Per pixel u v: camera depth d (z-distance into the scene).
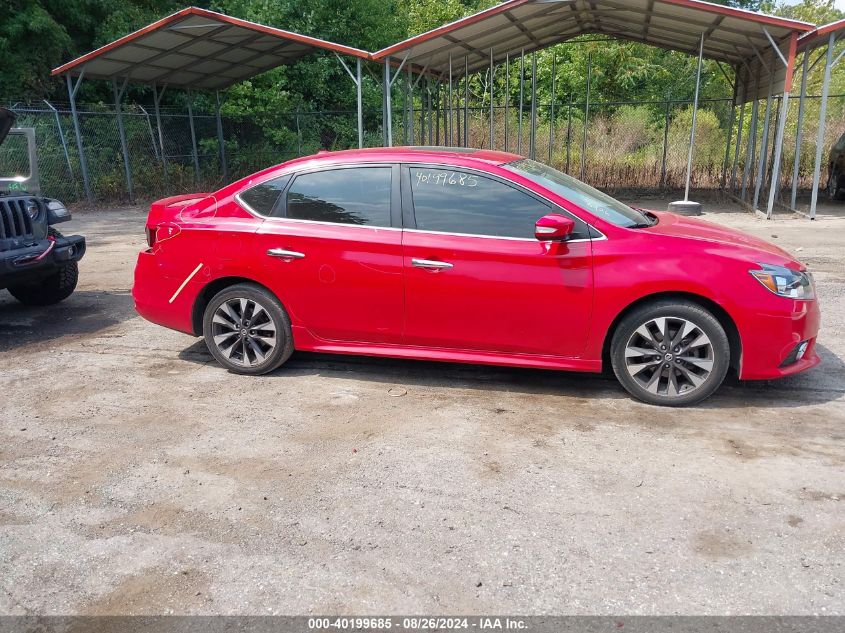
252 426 4.28
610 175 20.81
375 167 4.78
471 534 3.09
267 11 24.80
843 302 6.90
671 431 4.07
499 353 4.61
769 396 4.55
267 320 5.05
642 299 4.36
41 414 4.54
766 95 15.36
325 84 27.27
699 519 3.16
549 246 4.34
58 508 3.39
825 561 2.84
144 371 5.33
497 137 24.59
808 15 30.73
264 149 24.61
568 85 27.67
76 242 7.04
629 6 14.46
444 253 4.51
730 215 14.57
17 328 6.64
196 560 2.96
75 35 21.83
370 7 27.23
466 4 33.56
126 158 18.83
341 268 4.73
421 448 3.93
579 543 3.00
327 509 3.32
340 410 4.50
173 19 14.56
